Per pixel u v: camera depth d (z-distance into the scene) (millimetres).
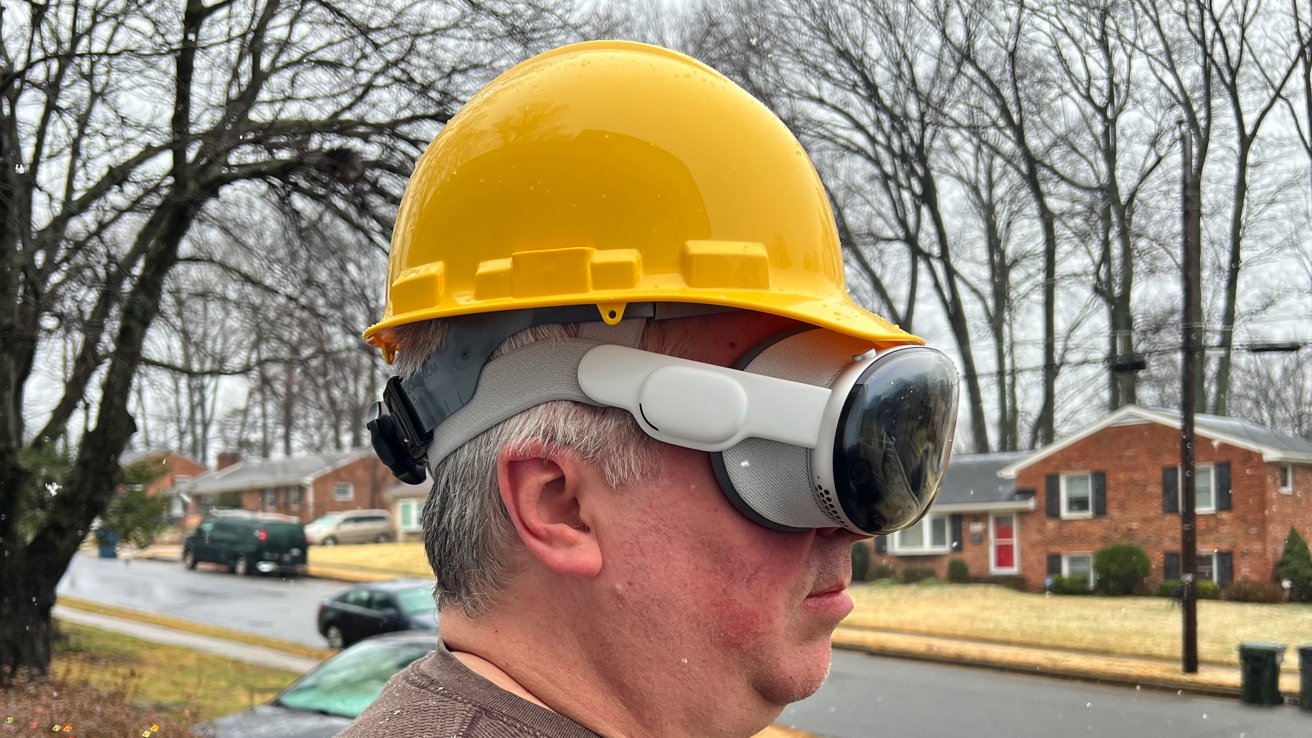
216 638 18203
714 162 1049
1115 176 28188
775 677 1005
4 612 9828
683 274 1013
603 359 990
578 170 1034
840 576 1079
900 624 20750
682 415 964
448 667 987
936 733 11547
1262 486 21562
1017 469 26734
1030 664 16000
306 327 10750
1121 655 16734
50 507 10430
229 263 11250
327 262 10555
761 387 981
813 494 976
